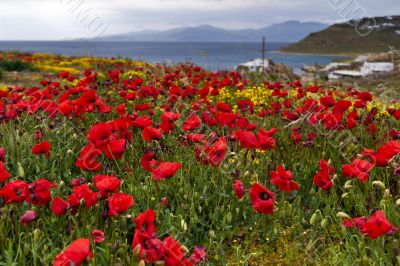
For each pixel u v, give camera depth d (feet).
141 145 16.66
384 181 13.74
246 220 12.82
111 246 9.32
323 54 482.69
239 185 11.24
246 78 43.06
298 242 11.76
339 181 14.25
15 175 13.61
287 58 371.97
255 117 21.68
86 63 76.43
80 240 6.98
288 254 11.14
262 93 30.01
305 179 14.85
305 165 15.76
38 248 9.39
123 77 39.52
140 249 7.47
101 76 39.55
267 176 14.90
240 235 12.22
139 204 12.27
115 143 11.18
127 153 15.64
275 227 11.75
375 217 8.51
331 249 10.43
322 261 10.98
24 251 8.92
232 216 12.57
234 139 14.29
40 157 14.53
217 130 18.40
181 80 32.58
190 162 14.64
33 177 13.85
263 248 11.87
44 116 18.45
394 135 15.47
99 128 11.01
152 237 7.84
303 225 12.64
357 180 14.26
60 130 16.80
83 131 17.39
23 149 14.98
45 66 71.51
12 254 8.77
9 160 14.42
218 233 12.01
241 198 11.93
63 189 12.28
